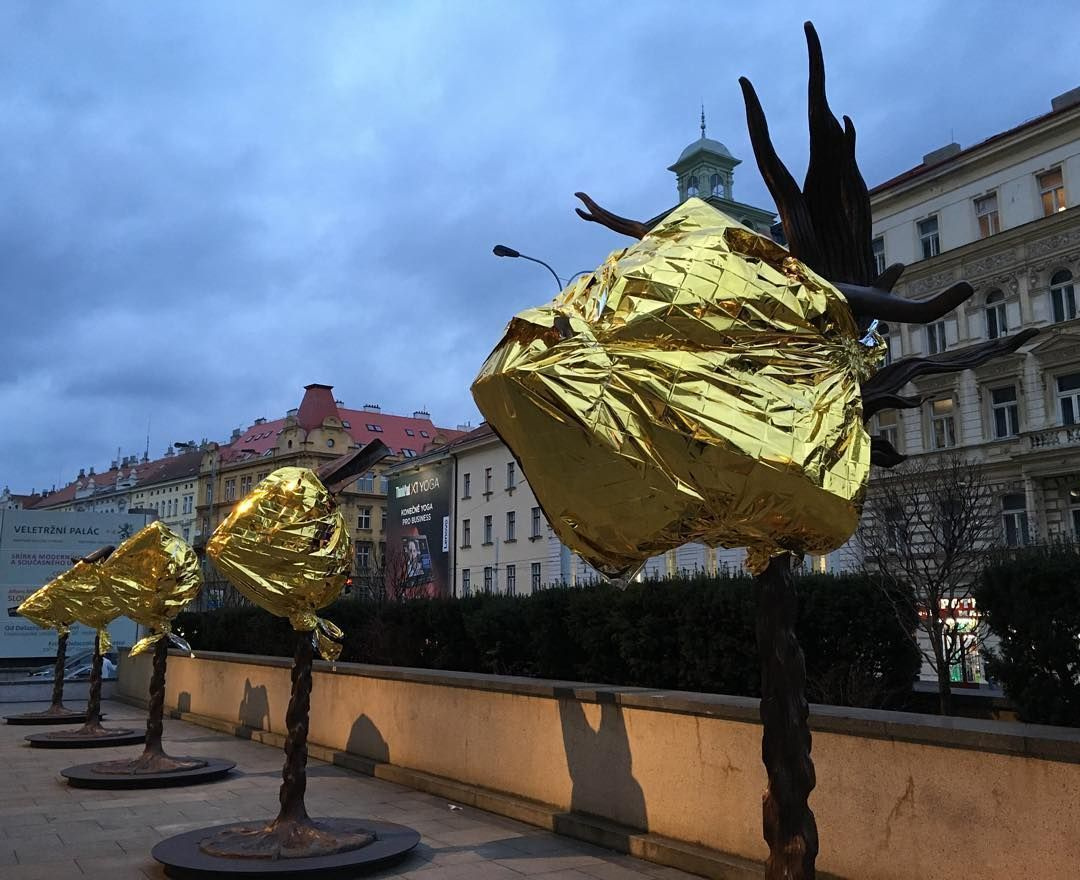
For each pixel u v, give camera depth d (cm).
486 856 573
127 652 1983
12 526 2491
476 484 4250
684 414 244
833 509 249
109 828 680
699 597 657
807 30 304
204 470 7238
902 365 306
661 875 526
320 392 6544
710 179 3300
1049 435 2284
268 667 1231
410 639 1094
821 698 620
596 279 282
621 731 611
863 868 445
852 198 312
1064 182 2362
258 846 542
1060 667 447
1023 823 381
